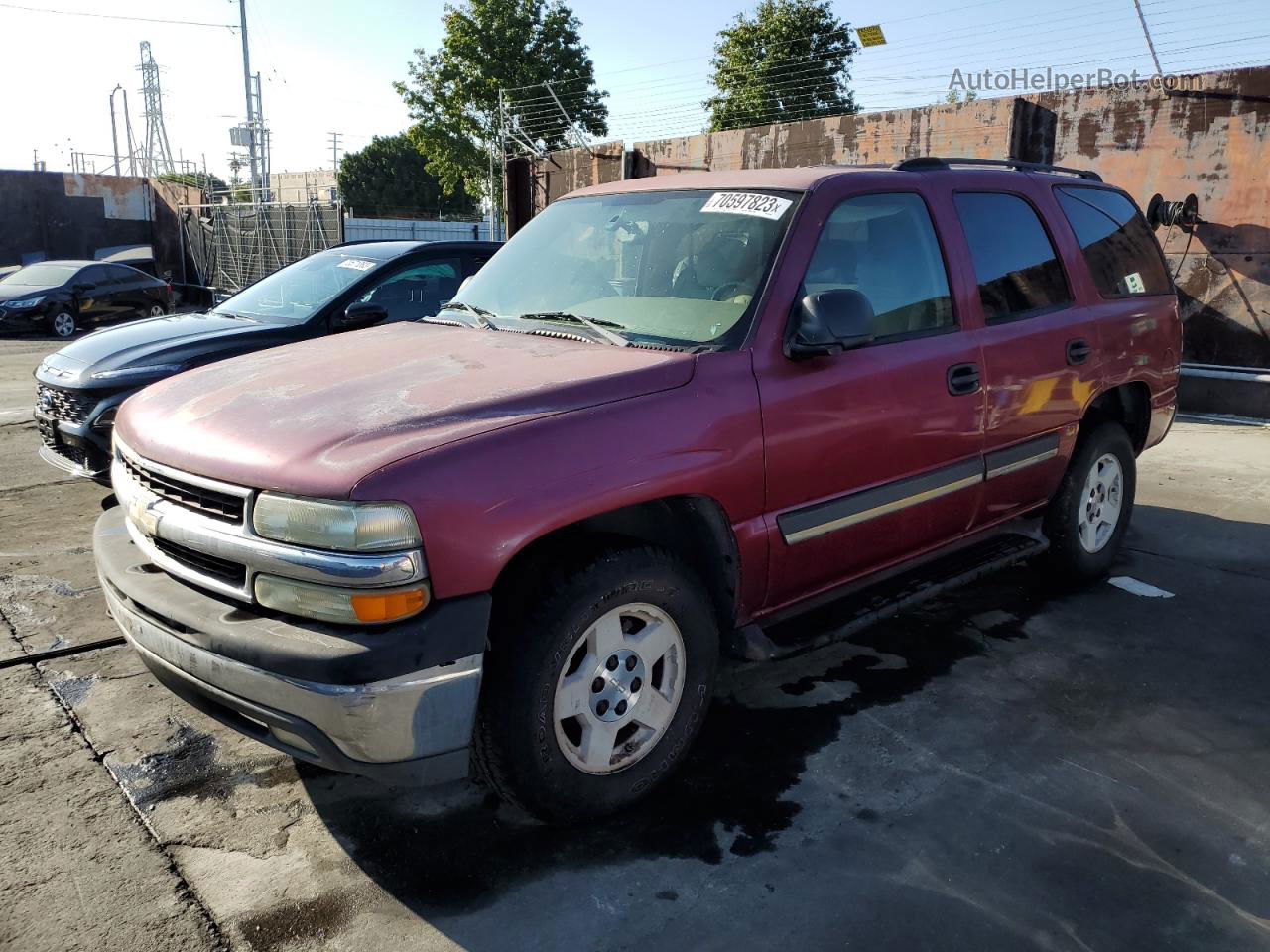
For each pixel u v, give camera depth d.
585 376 2.77
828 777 3.08
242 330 5.93
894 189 3.61
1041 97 11.02
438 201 60.81
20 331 17.55
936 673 3.83
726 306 3.13
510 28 42.72
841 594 3.45
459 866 2.65
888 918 2.44
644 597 2.73
